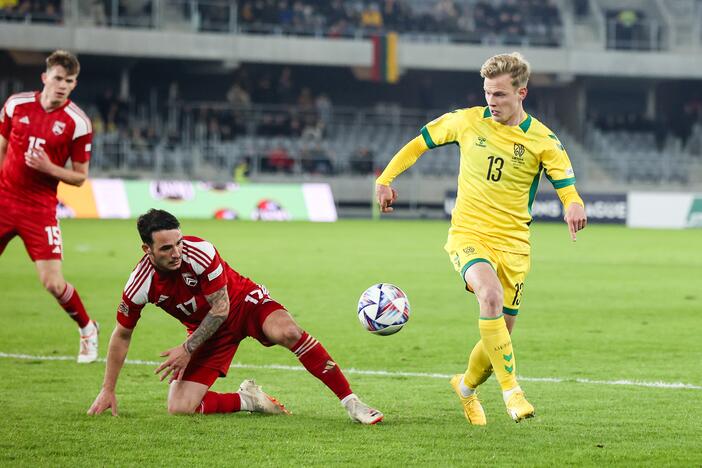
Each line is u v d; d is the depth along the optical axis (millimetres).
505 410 18250
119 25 111188
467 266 16750
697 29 125875
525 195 17328
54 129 22797
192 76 123562
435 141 17906
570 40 121750
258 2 117125
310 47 115062
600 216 100812
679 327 30516
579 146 121562
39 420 16703
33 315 32125
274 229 82188
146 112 117812
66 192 94750
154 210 15758
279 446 14898
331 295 38500
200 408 17250
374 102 129000
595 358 24703
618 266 53000
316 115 118438
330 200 103875
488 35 121062
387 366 23516
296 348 16641
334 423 16734
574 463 13992
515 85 16797
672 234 84125
